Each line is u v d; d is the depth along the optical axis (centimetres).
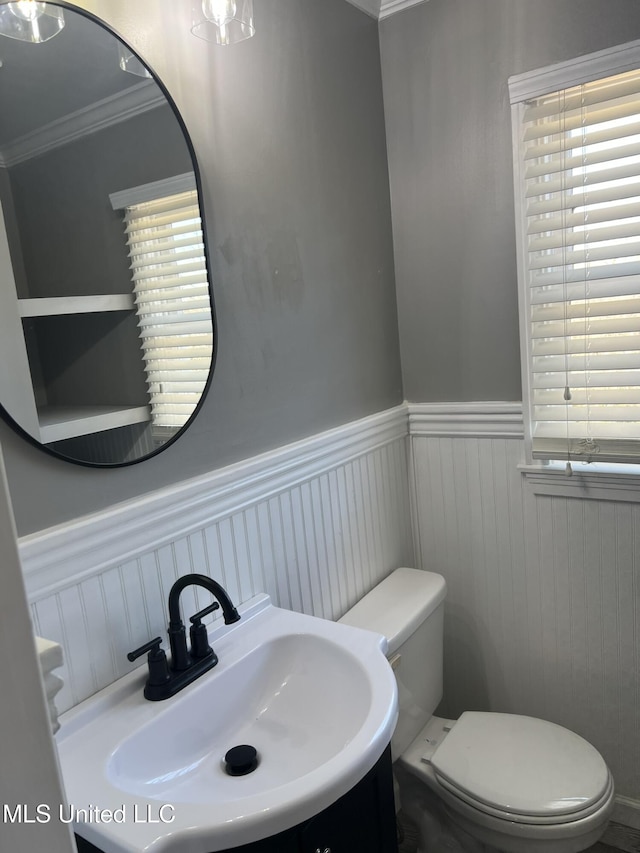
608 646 179
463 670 205
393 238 195
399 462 200
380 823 108
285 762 108
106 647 109
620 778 184
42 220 99
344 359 173
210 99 130
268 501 145
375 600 172
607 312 162
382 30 186
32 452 99
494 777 147
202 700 111
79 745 97
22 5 96
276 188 148
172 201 120
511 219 175
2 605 43
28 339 97
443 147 182
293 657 127
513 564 191
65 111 102
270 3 146
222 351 133
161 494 118
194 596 126
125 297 112
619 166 158
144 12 116
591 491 173
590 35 156
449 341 191
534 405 178
